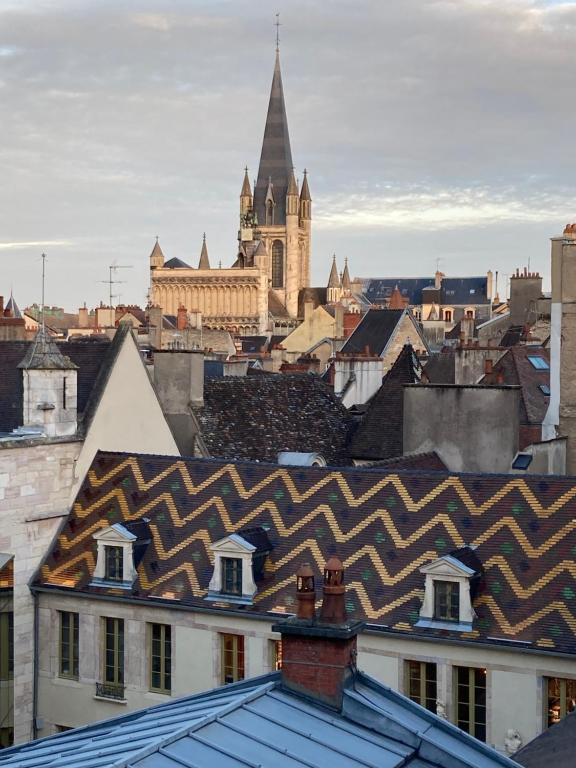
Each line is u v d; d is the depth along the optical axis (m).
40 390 41.56
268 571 36.84
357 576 35.50
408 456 48.47
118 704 38.38
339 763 20.28
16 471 40.03
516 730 32.06
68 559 40.47
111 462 42.91
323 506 38.06
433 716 22.44
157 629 38.12
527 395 56.72
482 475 36.88
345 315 151.38
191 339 153.50
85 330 153.00
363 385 74.44
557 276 51.34
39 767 21.44
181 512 40.03
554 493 35.44
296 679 22.61
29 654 40.25
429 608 33.59
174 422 52.59
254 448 53.81
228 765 19.61
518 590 33.25
